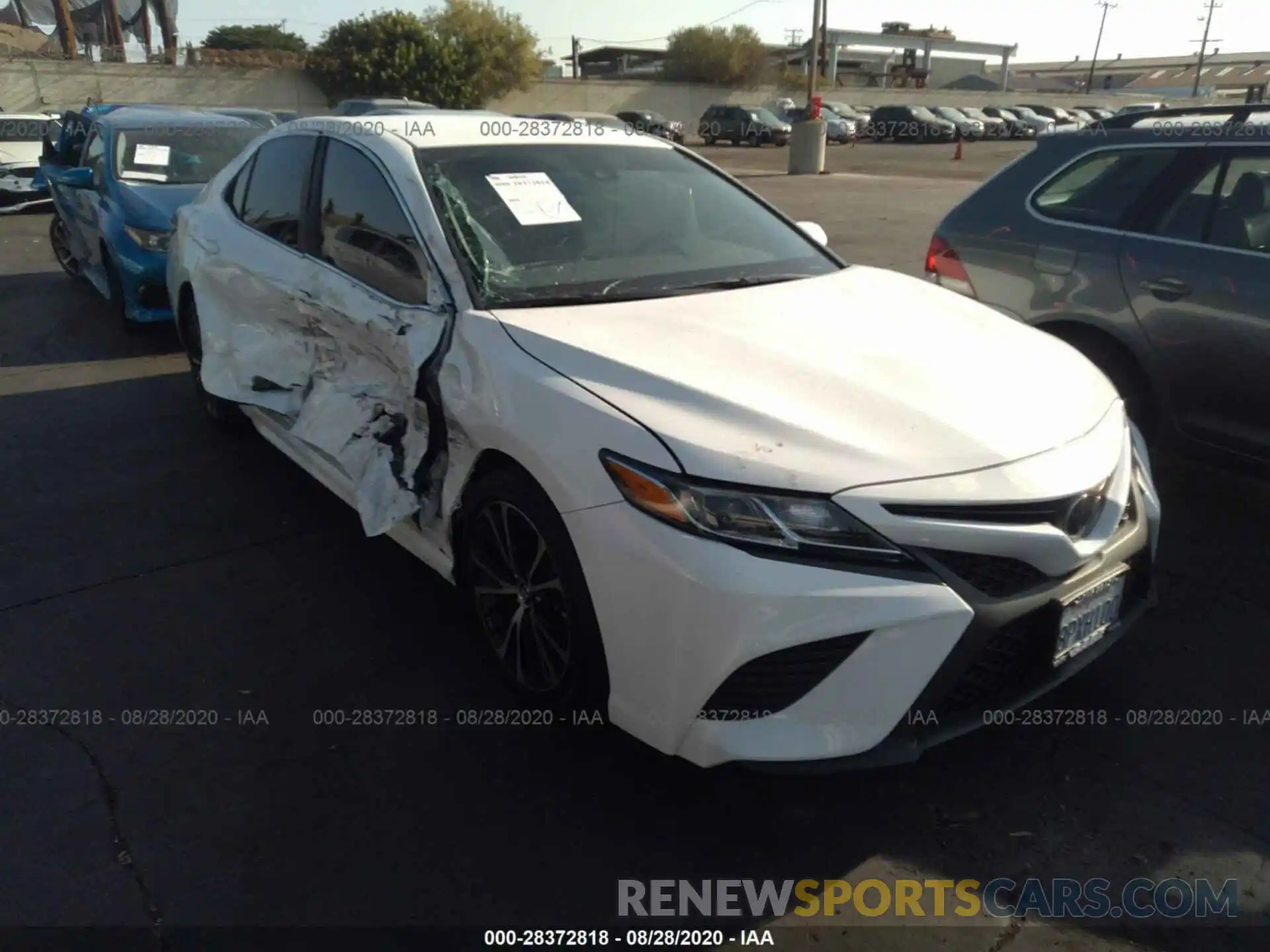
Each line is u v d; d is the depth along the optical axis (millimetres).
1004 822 2621
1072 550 2469
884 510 2303
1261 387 3906
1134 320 4262
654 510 2371
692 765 2822
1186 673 3238
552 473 2576
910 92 60156
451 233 3260
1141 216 4309
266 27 52406
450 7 42344
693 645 2326
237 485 4766
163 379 6484
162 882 2424
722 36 55000
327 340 3727
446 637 3473
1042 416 2680
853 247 11852
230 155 8336
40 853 2510
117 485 4766
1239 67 90562
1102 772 2797
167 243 7129
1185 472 4852
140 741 2934
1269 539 4152
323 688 3188
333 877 2445
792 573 2256
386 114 4230
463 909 2359
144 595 3746
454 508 3068
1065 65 109812
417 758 2863
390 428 3336
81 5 43094
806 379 2680
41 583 3834
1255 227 3975
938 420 2543
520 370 2764
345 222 3732
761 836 2578
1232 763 2826
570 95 47281
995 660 2463
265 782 2766
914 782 2762
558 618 2779
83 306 8672
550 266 3332
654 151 4141
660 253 3574
